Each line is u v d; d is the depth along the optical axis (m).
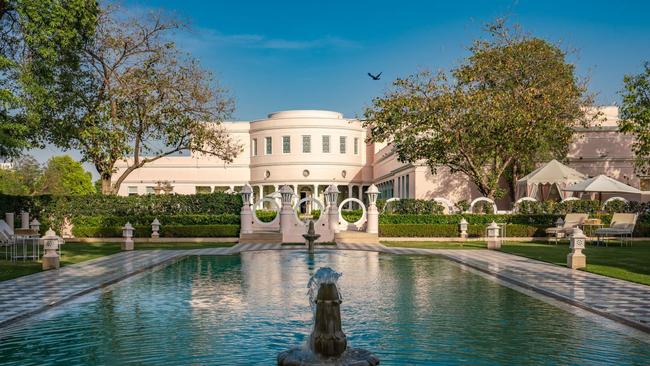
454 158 32.38
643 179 37.81
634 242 25.84
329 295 6.79
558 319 8.98
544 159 36.28
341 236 27.47
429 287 12.36
